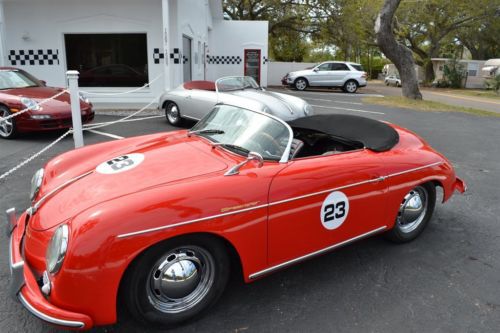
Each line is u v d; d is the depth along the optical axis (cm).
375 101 1600
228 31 2041
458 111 1394
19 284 229
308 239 293
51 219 246
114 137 770
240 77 889
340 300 292
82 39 1193
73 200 254
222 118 354
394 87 3288
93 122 922
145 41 1197
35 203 282
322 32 2788
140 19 1174
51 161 335
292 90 2255
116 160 304
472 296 303
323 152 410
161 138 364
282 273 327
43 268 231
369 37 3603
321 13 2691
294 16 2714
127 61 1209
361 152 337
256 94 812
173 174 271
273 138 304
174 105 905
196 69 1433
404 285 314
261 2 2720
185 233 236
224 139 326
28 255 243
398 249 372
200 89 898
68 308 217
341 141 389
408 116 1225
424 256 361
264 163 287
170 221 230
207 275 262
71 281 214
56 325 214
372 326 265
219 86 841
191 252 252
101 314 222
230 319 269
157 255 235
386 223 346
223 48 2058
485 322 273
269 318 271
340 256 357
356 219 320
